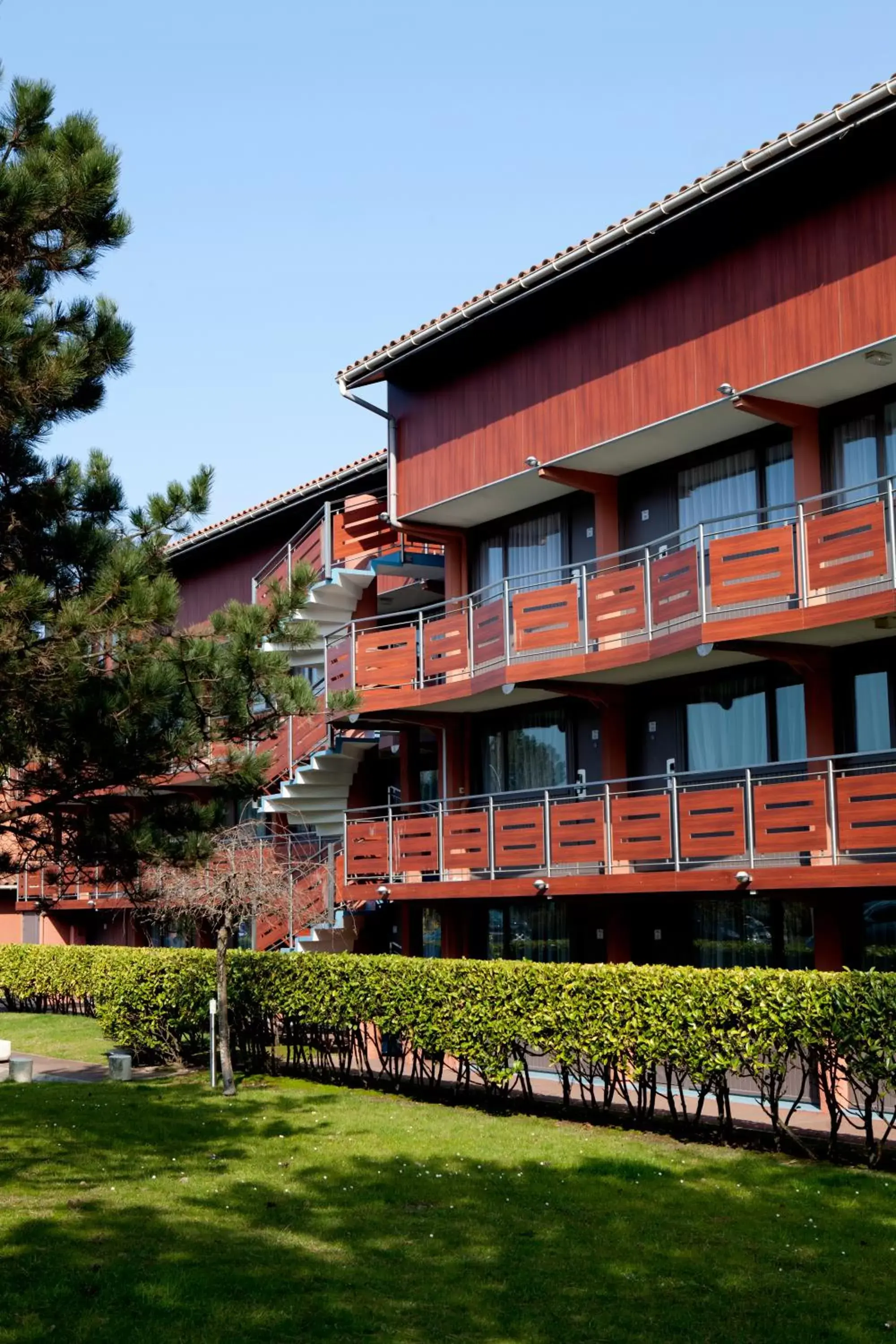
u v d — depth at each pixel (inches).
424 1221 468.4
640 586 773.9
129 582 510.0
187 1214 474.6
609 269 797.2
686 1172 539.5
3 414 513.3
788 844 673.0
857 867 638.5
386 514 978.7
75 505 551.8
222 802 572.7
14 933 1561.3
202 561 1374.3
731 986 585.3
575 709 897.5
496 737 960.9
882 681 709.9
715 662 770.8
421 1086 745.0
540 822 815.1
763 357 714.2
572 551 897.5
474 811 861.2
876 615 641.0
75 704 493.7
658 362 775.1
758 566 692.1
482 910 958.4
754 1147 589.9
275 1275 403.2
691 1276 404.8
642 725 848.9
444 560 1010.1
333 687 984.9
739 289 730.8
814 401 732.0
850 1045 542.0
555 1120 665.0
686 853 722.2
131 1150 588.7
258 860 892.0
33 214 516.4
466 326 862.5
